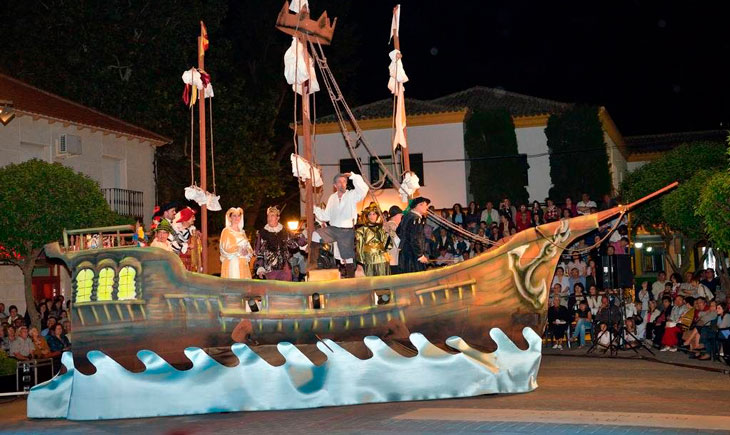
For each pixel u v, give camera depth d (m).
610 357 22.00
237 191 40.47
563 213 29.97
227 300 14.45
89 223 23.64
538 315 15.21
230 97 40.25
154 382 14.09
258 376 14.20
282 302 14.57
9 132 28.03
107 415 14.05
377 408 13.84
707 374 17.72
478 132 38.12
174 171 40.62
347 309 14.65
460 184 38.50
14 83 32.12
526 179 40.09
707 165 31.73
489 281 15.05
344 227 15.57
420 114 38.75
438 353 14.62
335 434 11.51
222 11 39.47
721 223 19.67
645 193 32.75
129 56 37.12
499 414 12.58
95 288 14.28
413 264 15.89
